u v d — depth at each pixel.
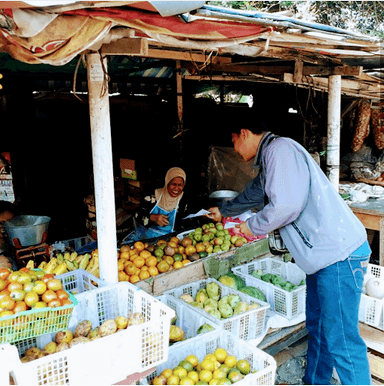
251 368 2.52
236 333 2.92
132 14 1.86
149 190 5.39
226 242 3.71
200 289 3.38
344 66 3.94
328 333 2.60
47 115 6.56
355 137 7.35
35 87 5.86
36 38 1.84
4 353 1.78
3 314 1.89
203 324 2.84
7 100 6.20
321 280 2.57
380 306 3.32
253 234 2.67
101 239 2.77
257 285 3.50
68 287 2.96
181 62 4.80
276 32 2.42
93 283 2.96
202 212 3.61
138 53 2.38
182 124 5.35
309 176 2.51
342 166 7.44
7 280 2.07
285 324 3.26
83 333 2.40
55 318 2.02
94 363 1.97
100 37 1.95
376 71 4.33
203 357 2.66
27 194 6.68
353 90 6.21
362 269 2.55
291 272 3.85
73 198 7.05
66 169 6.96
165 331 2.21
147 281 3.12
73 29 1.85
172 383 2.32
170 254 3.45
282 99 7.59
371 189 5.72
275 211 2.48
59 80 5.75
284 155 2.51
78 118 6.84
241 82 7.11
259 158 2.71
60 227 6.78
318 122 7.73
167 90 6.94
